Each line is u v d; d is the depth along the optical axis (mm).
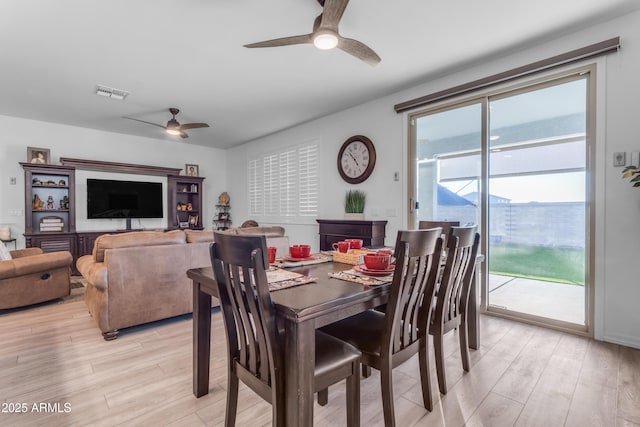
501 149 3191
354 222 3979
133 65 3156
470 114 3322
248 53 2938
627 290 2387
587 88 2592
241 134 5984
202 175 6988
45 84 3609
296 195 5453
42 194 5094
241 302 1218
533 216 3152
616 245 2434
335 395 1803
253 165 6508
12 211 4840
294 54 2969
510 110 3119
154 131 5691
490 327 2816
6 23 2420
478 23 2490
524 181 3150
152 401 1717
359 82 3619
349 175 4457
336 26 1965
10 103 4234
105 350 2336
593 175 2535
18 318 3000
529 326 2836
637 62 2338
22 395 1767
